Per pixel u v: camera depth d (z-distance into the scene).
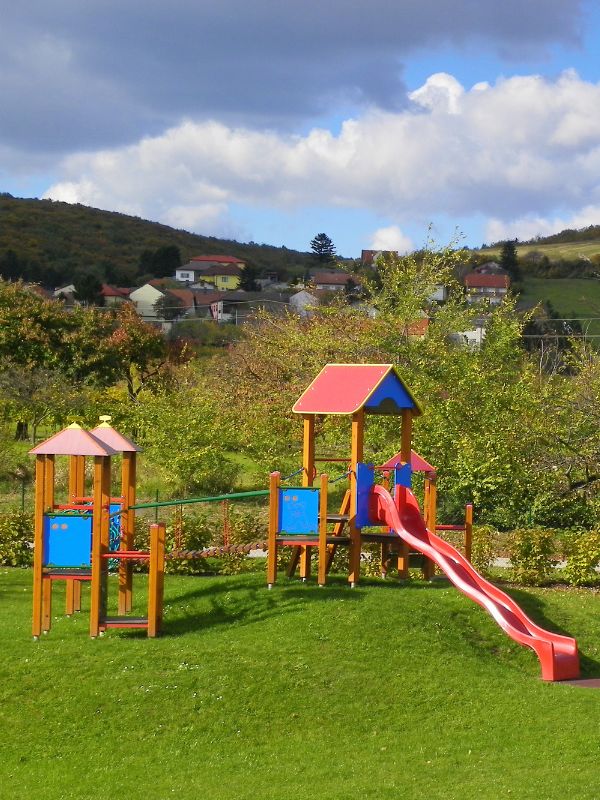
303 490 16.12
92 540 14.16
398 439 26.09
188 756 10.98
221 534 19.41
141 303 121.62
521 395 25.98
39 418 39.66
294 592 15.62
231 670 12.71
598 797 9.34
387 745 11.12
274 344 35.34
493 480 24.25
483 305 30.22
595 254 119.44
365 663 12.99
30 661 12.99
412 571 17.83
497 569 19.50
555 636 13.96
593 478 25.19
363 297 33.72
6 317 46.88
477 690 12.54
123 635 14.20
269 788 10.02
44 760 10.95
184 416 30.34
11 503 26.98
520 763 10.42
